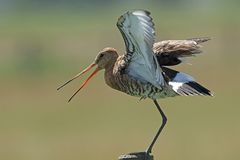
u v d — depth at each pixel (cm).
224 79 3148
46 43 4266
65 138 2369
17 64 3753
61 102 2900
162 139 2284
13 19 6259
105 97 2944
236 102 2784
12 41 4331
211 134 2330
